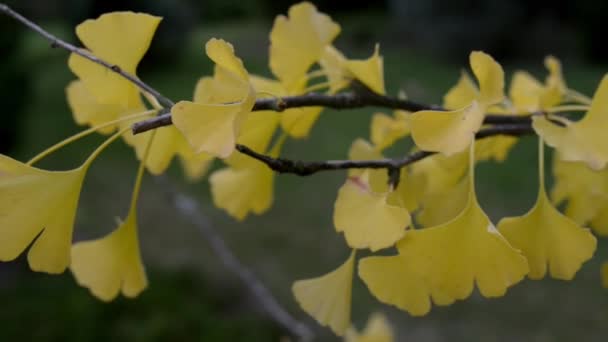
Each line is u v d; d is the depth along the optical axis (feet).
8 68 11.77
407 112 2.33
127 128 1.95
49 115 16.57
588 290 8.80
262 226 11.19
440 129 1.91
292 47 2.19
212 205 11.86
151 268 9.53
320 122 15.96
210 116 1.81
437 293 1.96
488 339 8.05
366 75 2.18
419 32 21.53
